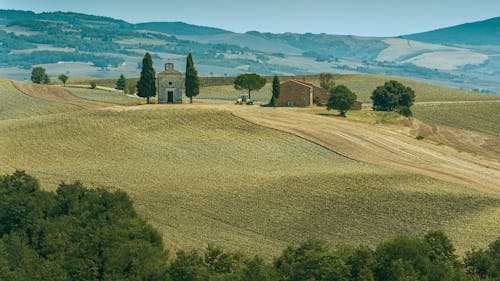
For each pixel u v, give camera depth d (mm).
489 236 83000
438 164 130500
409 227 88000
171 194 106500
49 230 75250
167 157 137750
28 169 127812
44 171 125500
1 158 138000
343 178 113188
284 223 91375
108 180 116562
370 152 141125
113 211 81938
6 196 84312
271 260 75250
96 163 132625
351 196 102438
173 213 96312
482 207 95688
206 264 66125
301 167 125875
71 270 64938
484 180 116250
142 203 101500
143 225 77125
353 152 140875
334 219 92438
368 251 60750
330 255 59812
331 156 137250
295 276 58250
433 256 62531
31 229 78562
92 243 69000
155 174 121500
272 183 111688
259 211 96875
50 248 71750
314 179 113062
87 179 117562
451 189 106500
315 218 93062
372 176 114312
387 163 129875
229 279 57719
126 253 66125
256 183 112312
